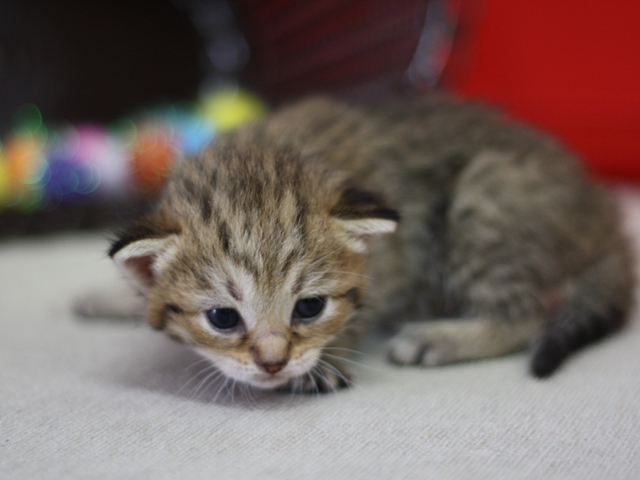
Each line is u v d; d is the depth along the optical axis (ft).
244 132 0.72
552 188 0.73
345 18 1.32
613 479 0.47
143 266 0.60
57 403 0.58
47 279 0.94
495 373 0.64
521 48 1.63
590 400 0.57
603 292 0.72
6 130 1.39
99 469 0.48
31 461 0.49
